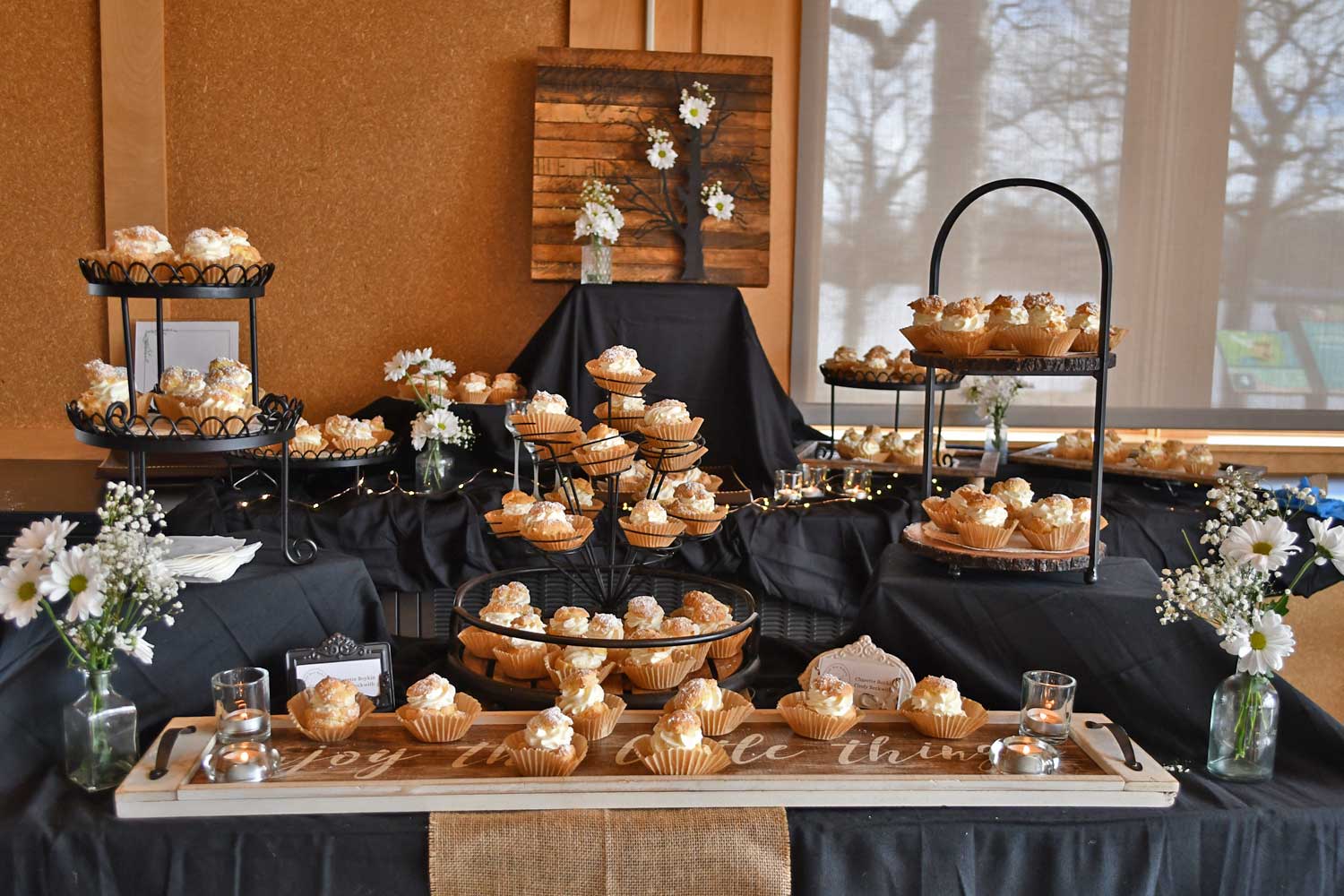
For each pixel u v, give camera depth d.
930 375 2.11
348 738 1.63
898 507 2.64
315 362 3.60
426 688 1.62
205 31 3.43
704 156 3.52
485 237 3.60
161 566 1.56
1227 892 1.54
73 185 3.45
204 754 1.53
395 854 1.45
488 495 2.64
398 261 3.58
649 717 1.70
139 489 1.86
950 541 1.96
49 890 1.41
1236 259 3.71
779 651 2.13
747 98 3.53
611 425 1.87
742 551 2.55
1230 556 1.67
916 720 1.68
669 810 1.49
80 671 1.66
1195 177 3.67
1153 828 1.52
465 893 1.44
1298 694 1.73
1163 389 3.73
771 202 3.63
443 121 3.54
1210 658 1.76
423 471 2.72
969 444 3.54
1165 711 1.78
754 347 3.15
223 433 1.82
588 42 3.54
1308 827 1.55
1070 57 3.62
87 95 3.43
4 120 3.40
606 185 3.45
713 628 1.81
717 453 3.20
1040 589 1.84
